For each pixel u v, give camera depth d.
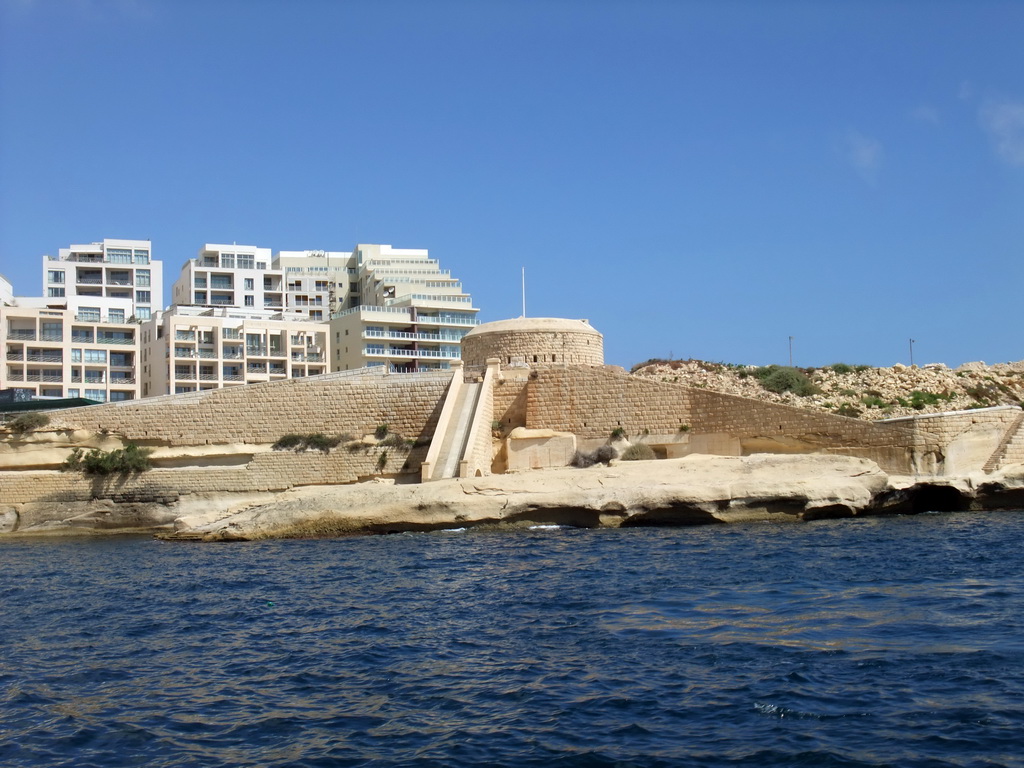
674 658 23.95
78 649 27.38
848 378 79.44
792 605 29.45
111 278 139.62
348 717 20.75
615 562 39.28
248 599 34.41
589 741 18.88
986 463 59.62
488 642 26.34
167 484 65.75
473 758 18.27
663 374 81.50
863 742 18.41
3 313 108.31
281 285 140.38
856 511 54.22
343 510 54.09
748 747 18.38
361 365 121.94
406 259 149.12
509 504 52.91
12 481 65.62
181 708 21.72
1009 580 32.72
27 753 19.28
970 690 20.91
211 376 111.38
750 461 55.69
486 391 67.38
